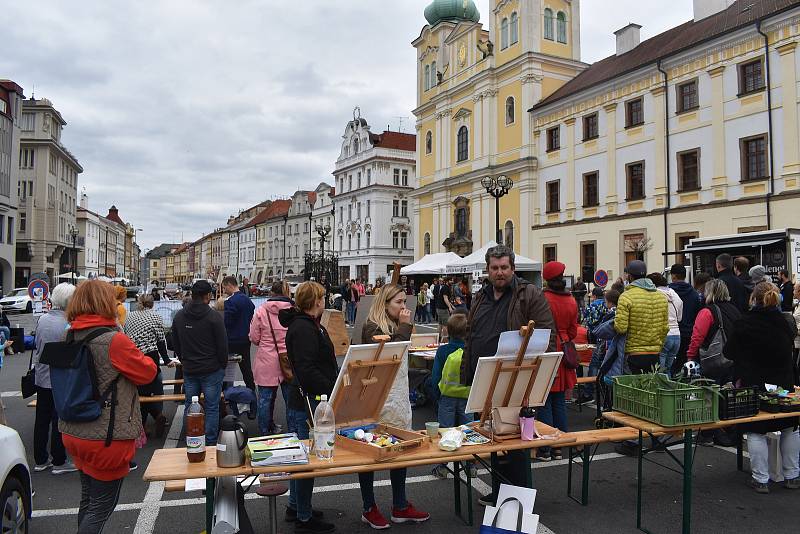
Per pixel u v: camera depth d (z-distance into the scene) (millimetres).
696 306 8609
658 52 29000
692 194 26359
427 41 47562
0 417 4844
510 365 4609
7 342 9734
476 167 40812
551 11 37688
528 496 4590
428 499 5840
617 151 30266
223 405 8273
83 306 3965
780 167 22938
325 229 50125
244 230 114000
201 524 5238
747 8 26203
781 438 6105
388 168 64125
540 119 35719
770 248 16484
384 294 5324
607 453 7379
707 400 5004
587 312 11219
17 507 4211
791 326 6215
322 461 4145
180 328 6941
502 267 5207
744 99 24266
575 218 32906
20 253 58656
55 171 62094
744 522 5195
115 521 5305
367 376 4707
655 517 5312
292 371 4906
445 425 6715
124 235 143750
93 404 3830
